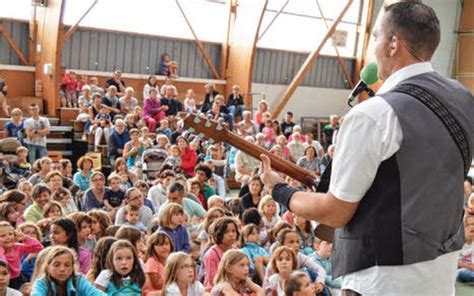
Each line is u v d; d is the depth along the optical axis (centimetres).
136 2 1616
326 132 1517
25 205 668
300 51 1895
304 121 1933
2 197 649
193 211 711
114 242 452
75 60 1549
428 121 146
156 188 785
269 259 568
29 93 1482
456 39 1992
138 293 442
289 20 1858
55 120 1399
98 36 1574
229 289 470
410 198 144
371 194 147
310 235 640
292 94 1928
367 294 148
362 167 144
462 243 158
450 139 148
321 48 1845
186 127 197
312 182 191
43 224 578
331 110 2020
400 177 144
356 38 2011
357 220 150
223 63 1773
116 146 1155
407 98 147
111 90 1353
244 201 751
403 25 154
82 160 889
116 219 668
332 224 151
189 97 1488
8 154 1107
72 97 1469
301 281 458
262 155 192
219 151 1066
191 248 614
